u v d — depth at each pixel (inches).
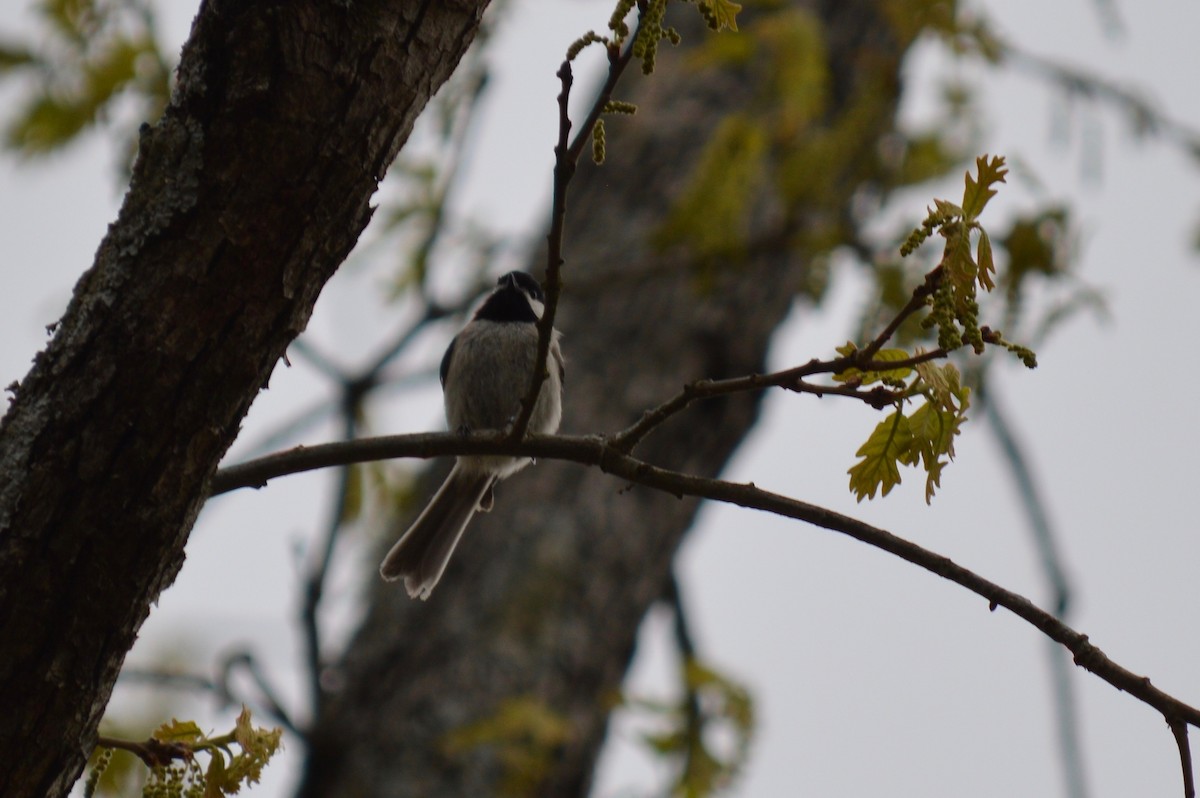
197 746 197.0
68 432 173.3
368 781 405.7
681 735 423.8
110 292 175.3
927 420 211.3
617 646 456.4
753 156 426.0
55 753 176.4
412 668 428.8
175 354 174.7
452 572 449.7
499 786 405.4
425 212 428.1
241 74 172.9
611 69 190.4
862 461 215.2
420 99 182.5
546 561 447.5
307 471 235.3
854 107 430.6
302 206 176.6
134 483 174.4
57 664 173.8
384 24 174.6
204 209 174.7
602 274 450.0
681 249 446.6
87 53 370.0
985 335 194.5
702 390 220.7
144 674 373.7
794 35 430.0
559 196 201.3
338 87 174.1
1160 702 193.8
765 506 219.6
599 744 447.5
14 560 171.2
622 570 458.6
